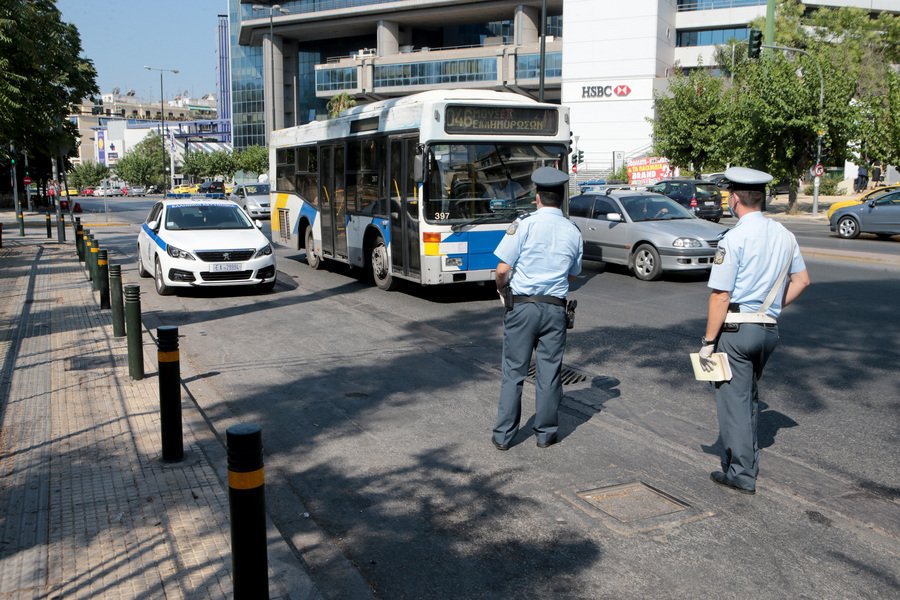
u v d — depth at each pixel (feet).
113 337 30.48
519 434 19.65
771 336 15.16
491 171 37.76
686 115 148.25
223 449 18.01
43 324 33.35
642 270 45.98
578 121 224.74
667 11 222.07
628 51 216.95
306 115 328.49
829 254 56.08
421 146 36.50
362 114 43.42
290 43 322.96
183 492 15.49
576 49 222.28
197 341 30.73
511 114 37.63
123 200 254.68
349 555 13.48
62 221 78.79
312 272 52.31
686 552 13.37
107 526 13.97
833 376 24.67
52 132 88.94
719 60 172.35
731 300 15.25
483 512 15.10
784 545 13.60
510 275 18.24
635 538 13.91
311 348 29.37
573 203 51.65
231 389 23.89
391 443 19.03
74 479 16.16
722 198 97.60
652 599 11.93
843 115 106.22
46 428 19.45
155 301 40.60
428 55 261.65
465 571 12.85
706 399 22.33
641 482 16.44
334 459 18.04
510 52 248.11
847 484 16.26
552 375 18.22
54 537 13.55
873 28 153.79
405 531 14.35
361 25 290.15
